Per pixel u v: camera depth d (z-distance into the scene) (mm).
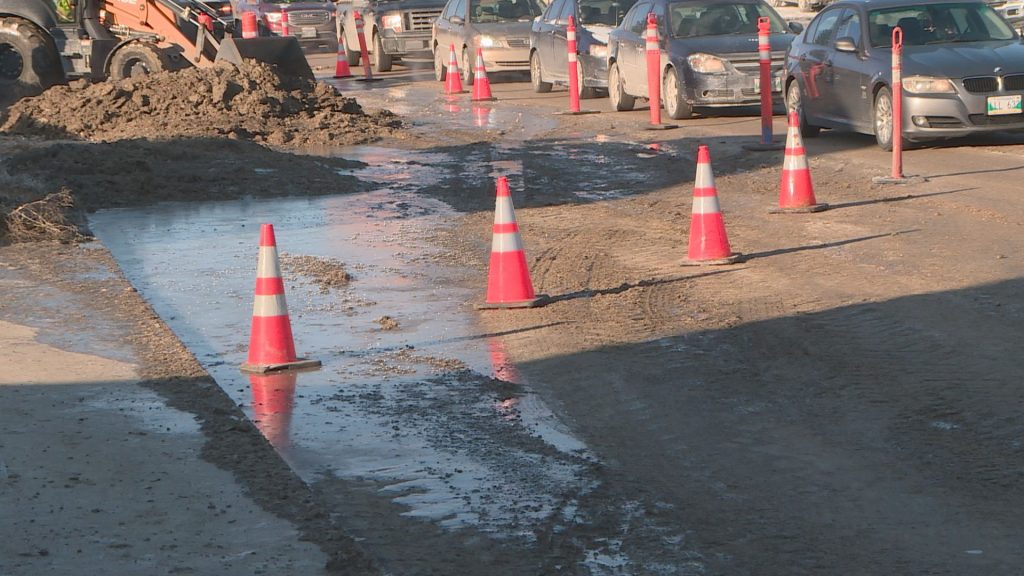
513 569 9820
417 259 21531
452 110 46875
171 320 18188
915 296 17453
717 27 41562
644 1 43531
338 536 10391
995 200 23922
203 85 40375
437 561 9992
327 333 17219
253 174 30047
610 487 11445
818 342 15617
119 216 26344
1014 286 17656
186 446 12664
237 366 15836
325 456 12508
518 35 55469
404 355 16031
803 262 19922
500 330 17016
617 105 44562
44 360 15781
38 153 30781
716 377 14508
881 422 12781
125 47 44469
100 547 10250
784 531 10375
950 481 11219
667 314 17344
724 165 30531
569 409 13711
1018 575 9414
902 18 32906
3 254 22219
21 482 11711
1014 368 14180
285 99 40938
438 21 60250
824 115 34250
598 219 24406
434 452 12516
